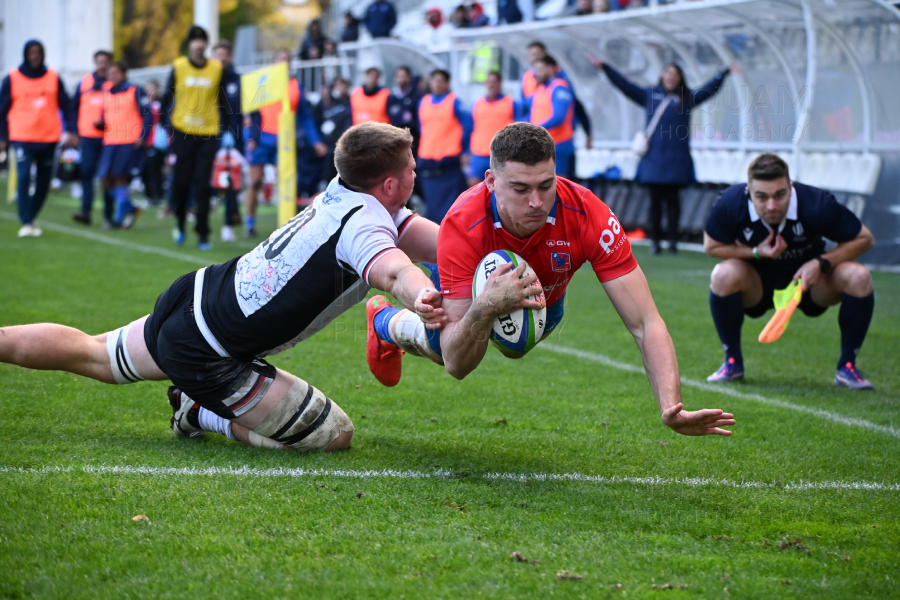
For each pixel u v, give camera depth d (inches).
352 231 480.4
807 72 1605.6
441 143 1728.6
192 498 441.1
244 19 6304.1
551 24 1843.0
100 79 1900.8
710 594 351.6
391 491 464.1
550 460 537.6
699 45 1860.2
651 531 421.7
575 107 1759.4
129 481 464.1
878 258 1588.3
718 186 1856.5
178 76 1533.0
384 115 1866.4
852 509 461.4
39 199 1697.8
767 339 677.3
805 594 355.3
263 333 505.4
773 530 426.9
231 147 1753.2
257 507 430.9
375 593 344.5
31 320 916.6
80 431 565.9
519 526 417.7
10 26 4276.6
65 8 3969.0
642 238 1989.4
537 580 358.3
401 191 501.0
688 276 1443.2
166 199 2733.8
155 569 362.0
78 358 542.9
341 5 3481.8
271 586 349.1
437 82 1712.6
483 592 347.6
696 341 956.6
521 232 463.2
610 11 1900.8
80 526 400.5
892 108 1573.6
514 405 676.7
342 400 675.4
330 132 2066.9
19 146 1652.3
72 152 2746.1
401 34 2933.1
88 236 1740.9
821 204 739.4
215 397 517.3
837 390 751.7
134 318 952.9
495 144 434.9
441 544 390.9
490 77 1716.3
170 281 1219.2
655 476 512.1
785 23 1628.9
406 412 645.9
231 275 519.5
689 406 683.4
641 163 1702.8
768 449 574.2
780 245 727.1
